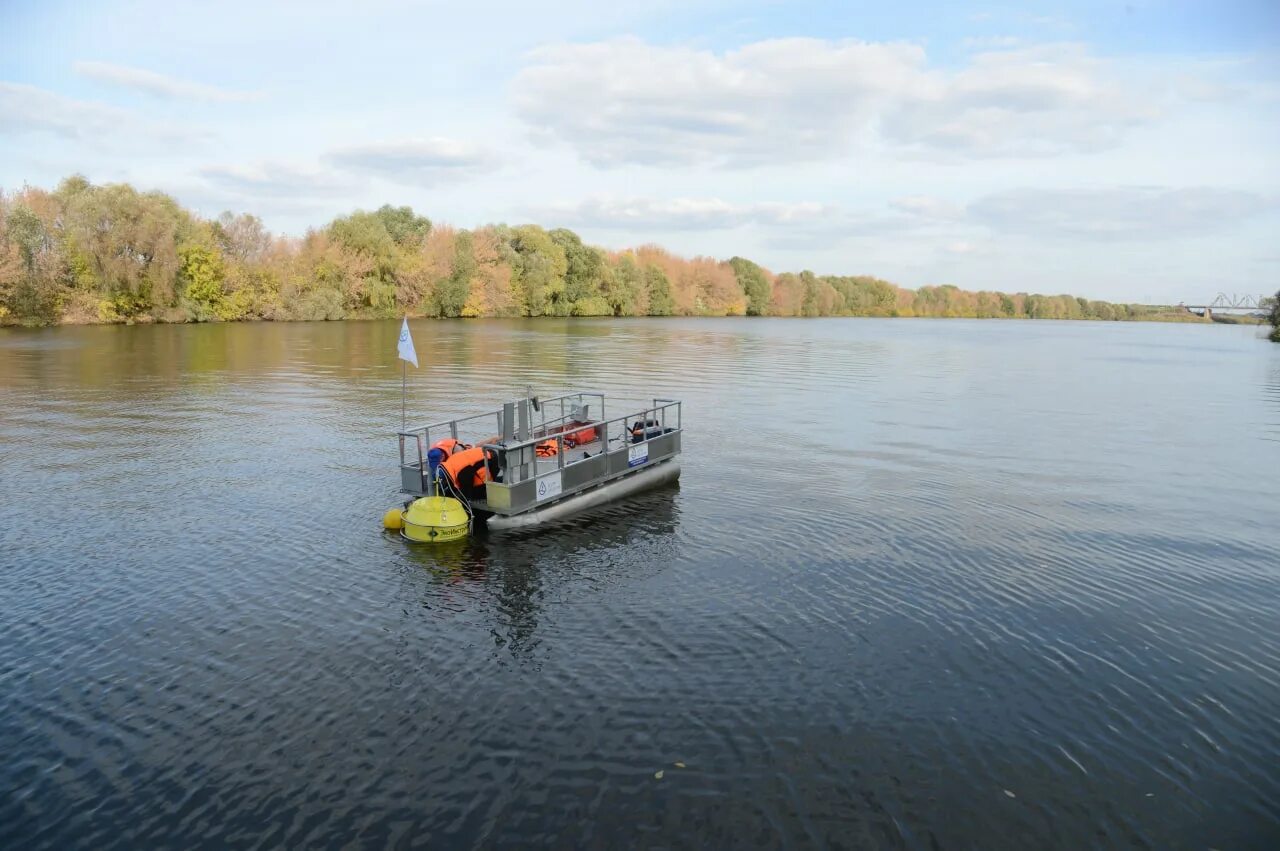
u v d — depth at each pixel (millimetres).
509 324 104312
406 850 7816
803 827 8219
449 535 16578
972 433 30203
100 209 78875
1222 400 42094
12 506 18719
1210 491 21875
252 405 33625
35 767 9086
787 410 34812
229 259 93875
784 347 76250
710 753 9430
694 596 14008
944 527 18062
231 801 8539
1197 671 11727
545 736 9719
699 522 18172
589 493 19172
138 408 32562
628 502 19750
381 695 10641
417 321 106062
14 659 11531
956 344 90500
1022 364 63625
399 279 105688
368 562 15477
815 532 17547
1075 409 37688
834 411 34812
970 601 14000
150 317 85625
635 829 8133
